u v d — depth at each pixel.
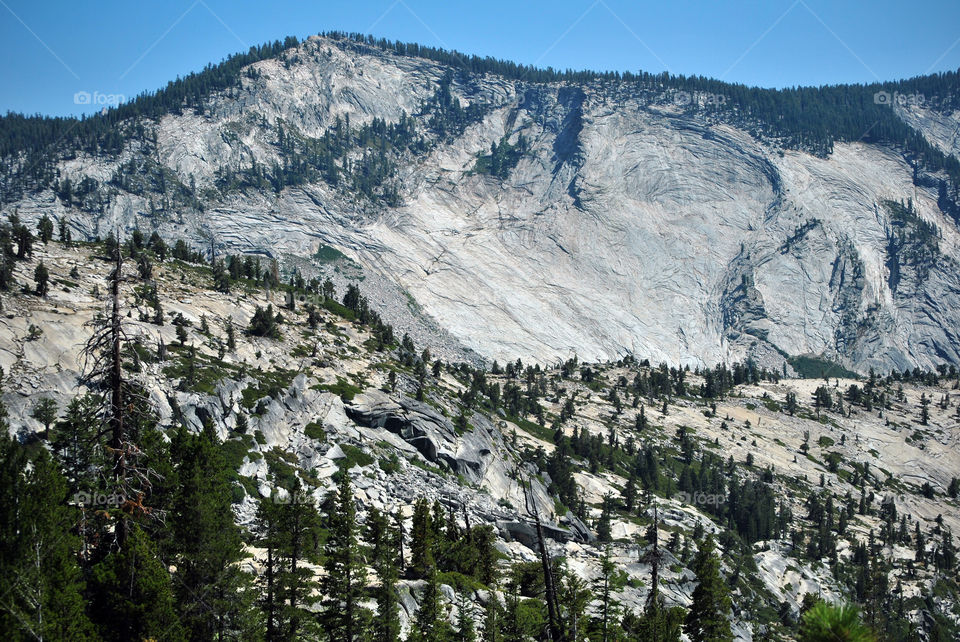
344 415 125.25
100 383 44.62
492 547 90.38
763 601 142.75
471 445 136.25
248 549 74.62
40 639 41.62
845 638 20.16
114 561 48.34
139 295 134.75
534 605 77.75
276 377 123.12
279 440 108.94
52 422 83.62
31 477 48.66
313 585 62.59
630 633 70.44
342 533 64.31
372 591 66.12
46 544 46.28
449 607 74.12
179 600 52.50
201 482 58.62
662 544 145.38
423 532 80.94
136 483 47.88
